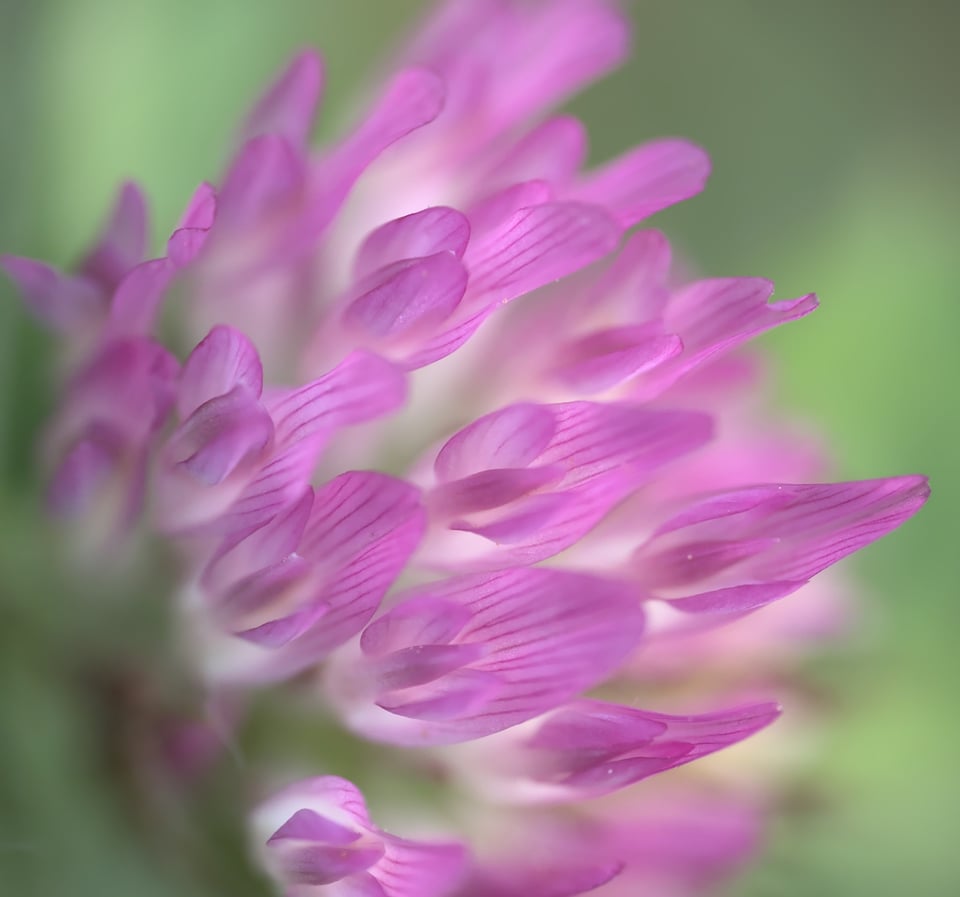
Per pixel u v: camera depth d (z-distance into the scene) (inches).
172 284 3.7
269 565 3.5
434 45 3.9
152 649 3.6
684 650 3.8
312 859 3.5
